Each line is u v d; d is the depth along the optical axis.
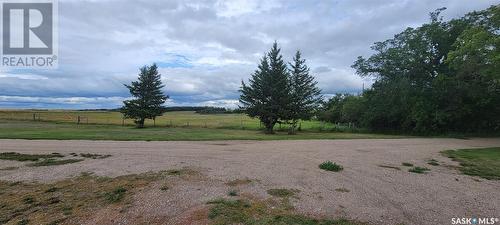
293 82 33.94
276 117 32.41
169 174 9.28
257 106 32.19
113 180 8.56
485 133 33.94
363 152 15.15
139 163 10.97
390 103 35.81
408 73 35.59
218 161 11.55
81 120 47.91
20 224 5.55
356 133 34.78
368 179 9.14
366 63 38.97
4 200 6.86
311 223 5.69
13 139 18.20
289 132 32.94
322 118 53.47
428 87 34.47
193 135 23.66
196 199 6.89
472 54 22.58
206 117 70.75
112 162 11.12
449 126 34.47
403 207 6.67
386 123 37.94
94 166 10.38
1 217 5.88
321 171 10.05
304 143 19.36
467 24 31.05
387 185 8.48
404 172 10.37
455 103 32.94
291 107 32.19
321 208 6.49
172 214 6.04
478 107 33.31
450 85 32.22
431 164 12.31
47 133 22.30
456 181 9.30
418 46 34.50
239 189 7.75
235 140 20.62
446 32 33.72
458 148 18.83
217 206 6.42
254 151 14.66
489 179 9.81
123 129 32.34
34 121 43.97
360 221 5.84
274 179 8.84
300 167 10.64
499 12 21.22
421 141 23.75
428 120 32.75
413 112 33.22
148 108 39.09
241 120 55.25
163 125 41.81
